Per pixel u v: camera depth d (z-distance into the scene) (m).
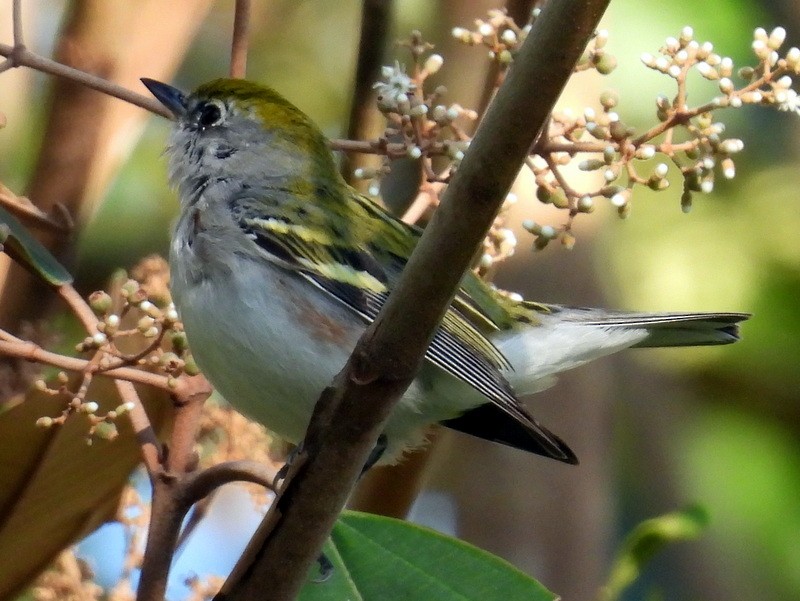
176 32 7.46
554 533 8.61
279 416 6.99
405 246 7.43
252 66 12.10
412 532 5.62
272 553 4.69
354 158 8.23
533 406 9.09
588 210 5.96
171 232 7.45
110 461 6.17
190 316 6.95
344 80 12.24
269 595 4.73
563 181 6.01
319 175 7.76
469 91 7.71
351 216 7.46
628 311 8.00
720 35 10.42
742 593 10.76
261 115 7.88
